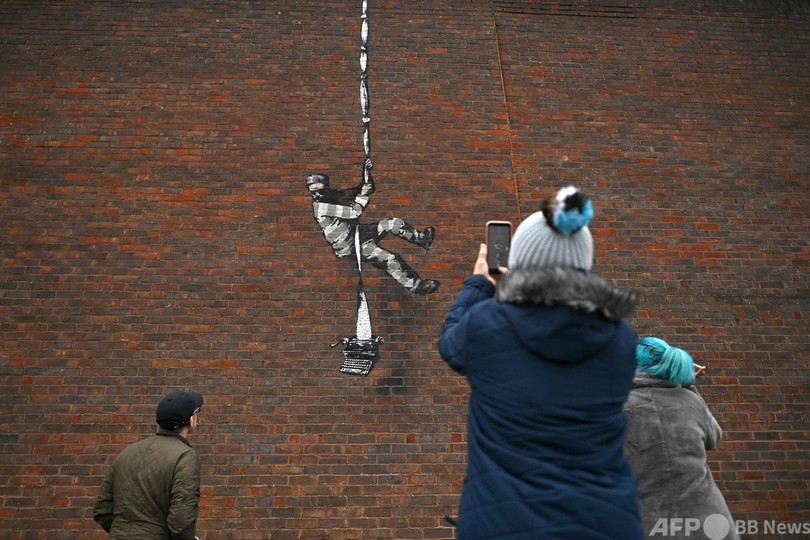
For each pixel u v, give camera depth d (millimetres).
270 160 6320
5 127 6312
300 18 7090
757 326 5969
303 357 5527
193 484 3441
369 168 6352
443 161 6449
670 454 2697
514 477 1615
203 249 5898
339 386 5438
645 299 6035
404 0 7309
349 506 5020
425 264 5977
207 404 5305
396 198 6238
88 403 5250
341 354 5559
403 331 5680
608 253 6207
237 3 7133
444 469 5195
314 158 6359
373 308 5754
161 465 3477
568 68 7109
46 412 5191
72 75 6617
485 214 6246
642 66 7211
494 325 1766
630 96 7012
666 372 2881
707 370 5754
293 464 5133
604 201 6426
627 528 1567
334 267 5898
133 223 5969
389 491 5090
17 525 4797
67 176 6125
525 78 6996
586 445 1631
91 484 4973
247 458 5137
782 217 6492
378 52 6969
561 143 6672
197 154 6309
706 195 6539
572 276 1702
